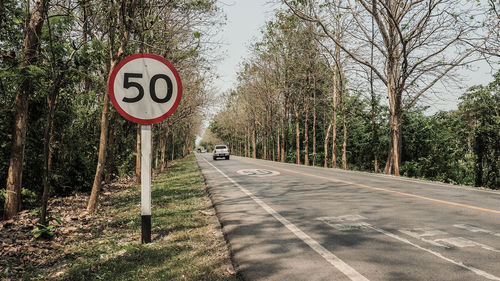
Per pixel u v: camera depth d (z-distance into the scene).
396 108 20.09
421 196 8.33
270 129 47.44
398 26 19.00
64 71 5.82
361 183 11.53
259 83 41.34
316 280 3.36
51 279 3.83
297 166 24.27
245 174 16.14
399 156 21.06
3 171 8.74
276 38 31.61
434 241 4.50
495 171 14.56
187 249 4.64
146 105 4.69
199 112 25.98
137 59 4.63
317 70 32.66
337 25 26.30
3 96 8.50
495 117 15.10
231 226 5.68
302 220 5.99
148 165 4.96
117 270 3.96
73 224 6.62
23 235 5.73
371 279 3.33
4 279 3.89
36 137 9.84
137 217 6.96
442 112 27.00
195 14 14.09
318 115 38.91
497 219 5.70
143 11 10.45
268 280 3.41
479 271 3.43
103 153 7.88
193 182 13.59
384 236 4.81
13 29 8.84
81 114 11.79
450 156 25.56
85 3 7.98
